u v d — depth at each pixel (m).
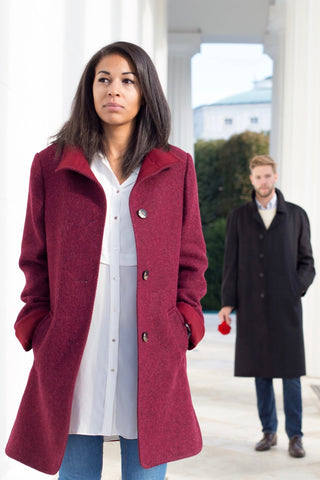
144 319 1.84
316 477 3.74
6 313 3.02
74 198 1.85
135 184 1.88
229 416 5.23
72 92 3.94
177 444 1.90
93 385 1.85
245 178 20.11
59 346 1.81
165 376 1.87
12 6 3.02
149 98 1.93
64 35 3.80
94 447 1.90
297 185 7.57
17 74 3.10
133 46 1.93
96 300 1.85
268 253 4.25
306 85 7.58
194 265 2.04
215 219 20.14
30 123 3.29
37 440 1.84
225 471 3.84
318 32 7.51
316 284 7.17
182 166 2.00
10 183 3.04
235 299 4.32
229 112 27.69
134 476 1.91
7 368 3.02
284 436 4.61
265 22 12.78
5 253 3.00
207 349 9.22
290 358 4.17
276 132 12.59
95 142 1.91
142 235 1.86
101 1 4.56
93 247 1.83
